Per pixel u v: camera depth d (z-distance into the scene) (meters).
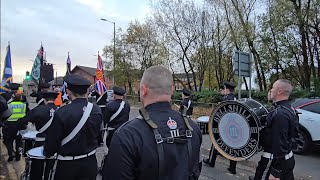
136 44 35.69
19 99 7.07
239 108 5.18
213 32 26.69
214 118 5.65
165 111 1.88
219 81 28.20
